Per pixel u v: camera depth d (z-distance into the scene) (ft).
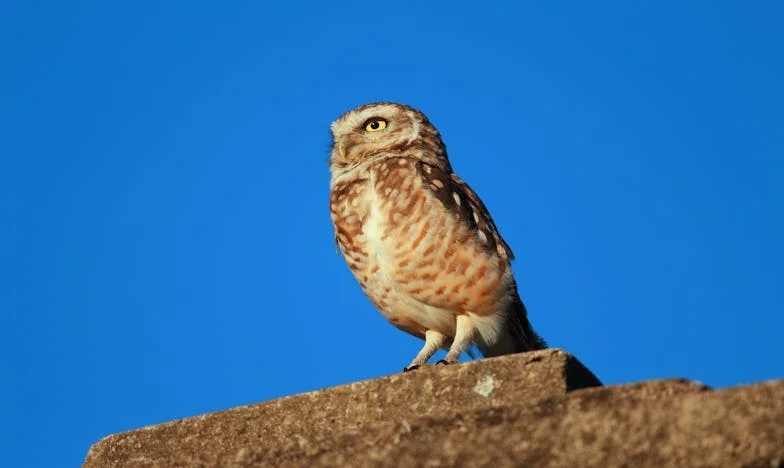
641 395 25.11
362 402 31.78
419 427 26.23
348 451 26.55
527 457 23.84
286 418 32.65
